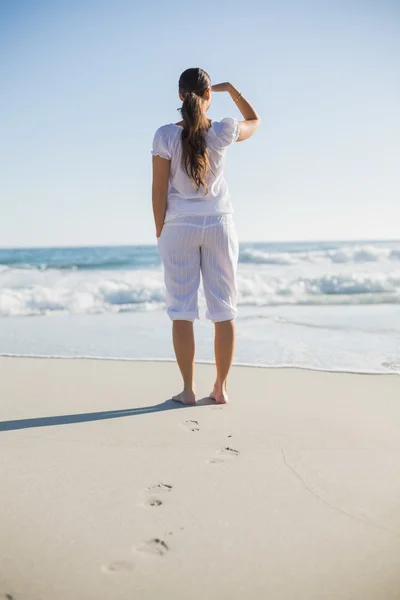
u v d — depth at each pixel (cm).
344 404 309
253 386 349
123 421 277
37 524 173
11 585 142
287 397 323
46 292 949
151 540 164
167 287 306
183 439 251
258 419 281
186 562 153
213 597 138
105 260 1794
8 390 338
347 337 545
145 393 332
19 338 562
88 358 431
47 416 286
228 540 164
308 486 201
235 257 307
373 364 423
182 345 304
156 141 290
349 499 191
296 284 1130
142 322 685
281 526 172
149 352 481
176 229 296
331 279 1141
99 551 158
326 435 256
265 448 239
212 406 305
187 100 287
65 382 358
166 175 293
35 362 418
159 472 214
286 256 1605
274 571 149
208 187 296
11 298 901
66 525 173
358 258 1578
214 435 256
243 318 700
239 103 316
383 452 235
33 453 233
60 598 137
